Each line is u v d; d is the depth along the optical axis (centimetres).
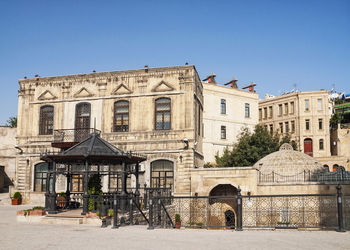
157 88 3225
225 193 2939
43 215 1939
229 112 6034
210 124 5766
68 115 3397
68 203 2267
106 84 3350
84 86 3397
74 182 3288
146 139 3183
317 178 2867
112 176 3206
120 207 1914
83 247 1145
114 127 3291
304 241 1231
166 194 2686
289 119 7088
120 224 1739
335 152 6656
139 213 2006
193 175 2962
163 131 3153
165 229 1595
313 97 6862
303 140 6825
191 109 3122
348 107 7225
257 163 3341
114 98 3316
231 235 1374
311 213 2639
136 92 3266
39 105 3488
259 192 2834
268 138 4562
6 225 1745
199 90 3609
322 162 5884
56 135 3356
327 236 1334
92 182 2111
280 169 3095
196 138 3309
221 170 2897
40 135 3431
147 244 1191
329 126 7069
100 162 2097
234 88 6169
